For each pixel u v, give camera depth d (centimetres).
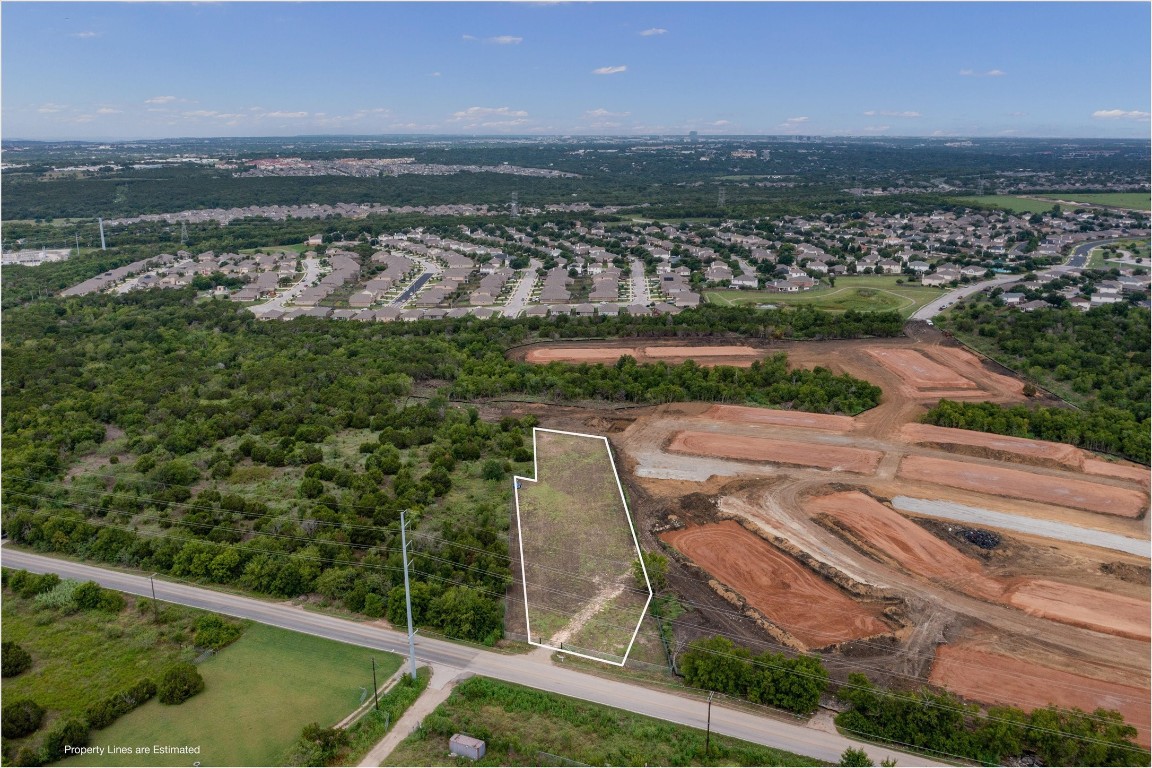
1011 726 6569
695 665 7500
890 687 7425
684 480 12100
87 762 6438
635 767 6384
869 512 10956
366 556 9638
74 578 9469
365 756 6531
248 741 6700
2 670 7619
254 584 9162
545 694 7338
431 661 7862
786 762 6475
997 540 10169
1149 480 12156
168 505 11050
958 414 14362
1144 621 8494
